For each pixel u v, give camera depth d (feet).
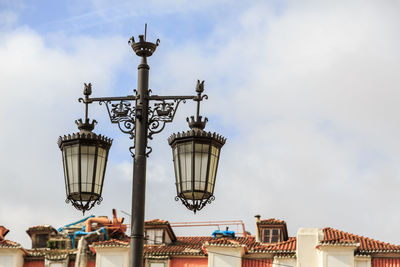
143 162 52.42
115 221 151.84
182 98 53.83
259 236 147.74
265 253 136.67
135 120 53.21
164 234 147.02
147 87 54.13
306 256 133.90
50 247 147.95
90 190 54.29
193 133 53.62
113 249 137.28
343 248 130.82
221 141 54.75
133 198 51.70
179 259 139.85
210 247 135.64
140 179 51.98
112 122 53.93
